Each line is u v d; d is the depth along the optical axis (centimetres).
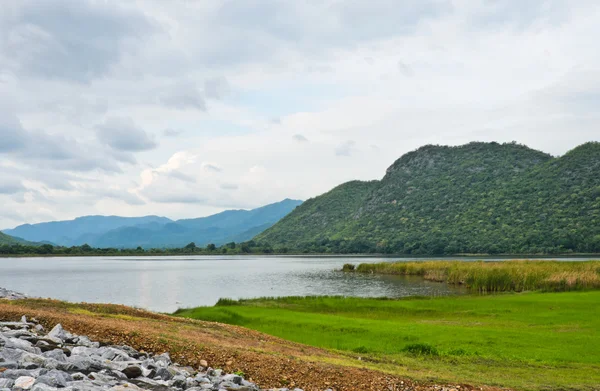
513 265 5825
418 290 5256
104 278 8112
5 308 1470
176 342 1348
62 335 1234
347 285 6178
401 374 1326
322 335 2139
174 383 974
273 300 3966
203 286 6481
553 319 2536
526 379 1338
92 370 936
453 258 14988
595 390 1234
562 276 4562
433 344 1869
